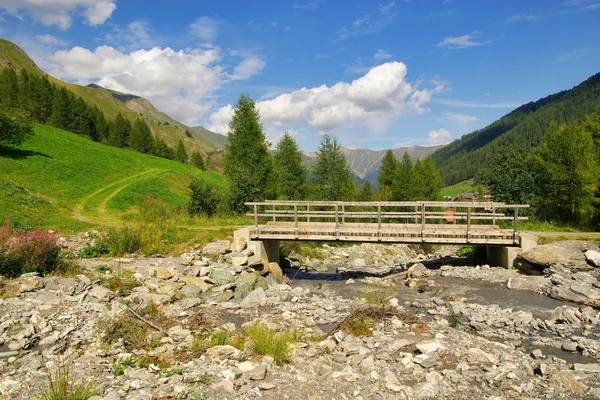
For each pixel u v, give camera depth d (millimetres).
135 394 7164
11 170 42250
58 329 10516
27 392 7168
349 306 15125
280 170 45281
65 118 100125
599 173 28656
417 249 32375
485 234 19938
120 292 14102
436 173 70125
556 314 13164
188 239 23219
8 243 15188
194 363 8844
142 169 68000
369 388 7977
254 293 15430
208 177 86688
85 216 34125
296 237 21422
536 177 31406
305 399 7508
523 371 8805
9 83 110188
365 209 39844
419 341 10656
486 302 15555
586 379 8438
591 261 17531
